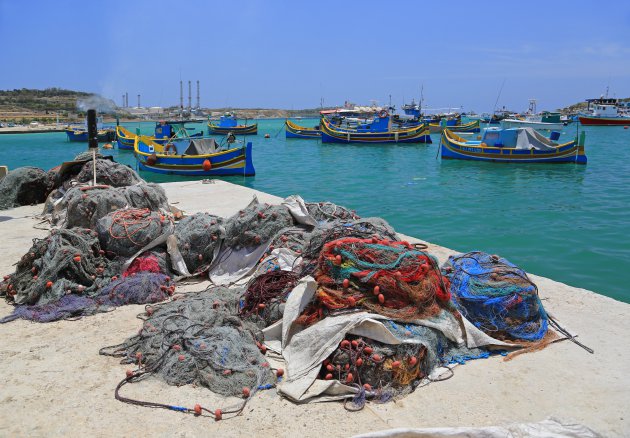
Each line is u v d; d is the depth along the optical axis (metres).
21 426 3.66
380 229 5.96
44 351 4.80
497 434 3.48
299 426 3.69
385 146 47.31
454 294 5.14
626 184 22.89
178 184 15.40
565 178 25.05
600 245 12.61
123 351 4.76
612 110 82.31
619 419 3.75
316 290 4.71
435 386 4.23
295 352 4.49
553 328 5.19
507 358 4.64
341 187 23.66
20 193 11.98
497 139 31.67
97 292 6.03
